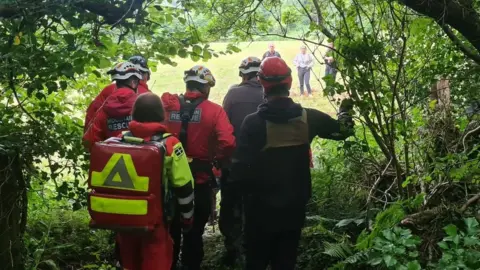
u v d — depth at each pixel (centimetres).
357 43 455
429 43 502
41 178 502
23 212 481
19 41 406
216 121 482
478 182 454
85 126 487
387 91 477
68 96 582
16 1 399
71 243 589
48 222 605
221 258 580
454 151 494
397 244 398
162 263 387
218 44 563
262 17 505
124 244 400
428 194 489
